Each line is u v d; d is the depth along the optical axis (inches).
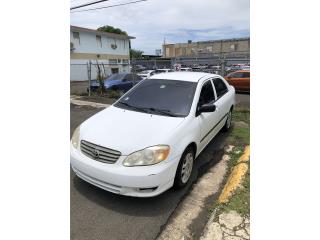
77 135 133.8
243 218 106.3
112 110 154.2
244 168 147.9
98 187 128.0
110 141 119.1
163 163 115.6
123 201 124.3
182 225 109.0
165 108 148.7
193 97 153.1
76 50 1115.9
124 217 113.2
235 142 207.2
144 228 106.7
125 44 1405.0
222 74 547.5
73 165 128.6
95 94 488.4
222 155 182.2
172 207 121.0
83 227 106.3
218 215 108.3
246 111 327.9
